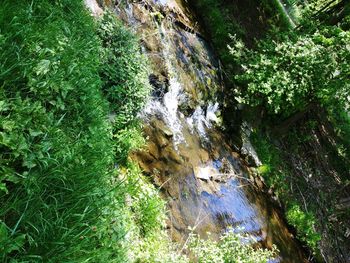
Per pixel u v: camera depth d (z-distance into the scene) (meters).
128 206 4.93
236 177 8.80
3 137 2.58
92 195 3.24
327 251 10.51
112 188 3.80
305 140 11.90
